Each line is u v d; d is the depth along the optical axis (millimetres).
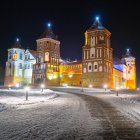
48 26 74000
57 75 71125
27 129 6961
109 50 63344
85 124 7797
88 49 62469
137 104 15500
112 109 12258
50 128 7113
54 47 71750
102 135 6262
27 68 78750
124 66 88375
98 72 58938
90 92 35562
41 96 22625
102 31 61219
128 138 5996
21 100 17344
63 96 23688
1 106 12766
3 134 6312
